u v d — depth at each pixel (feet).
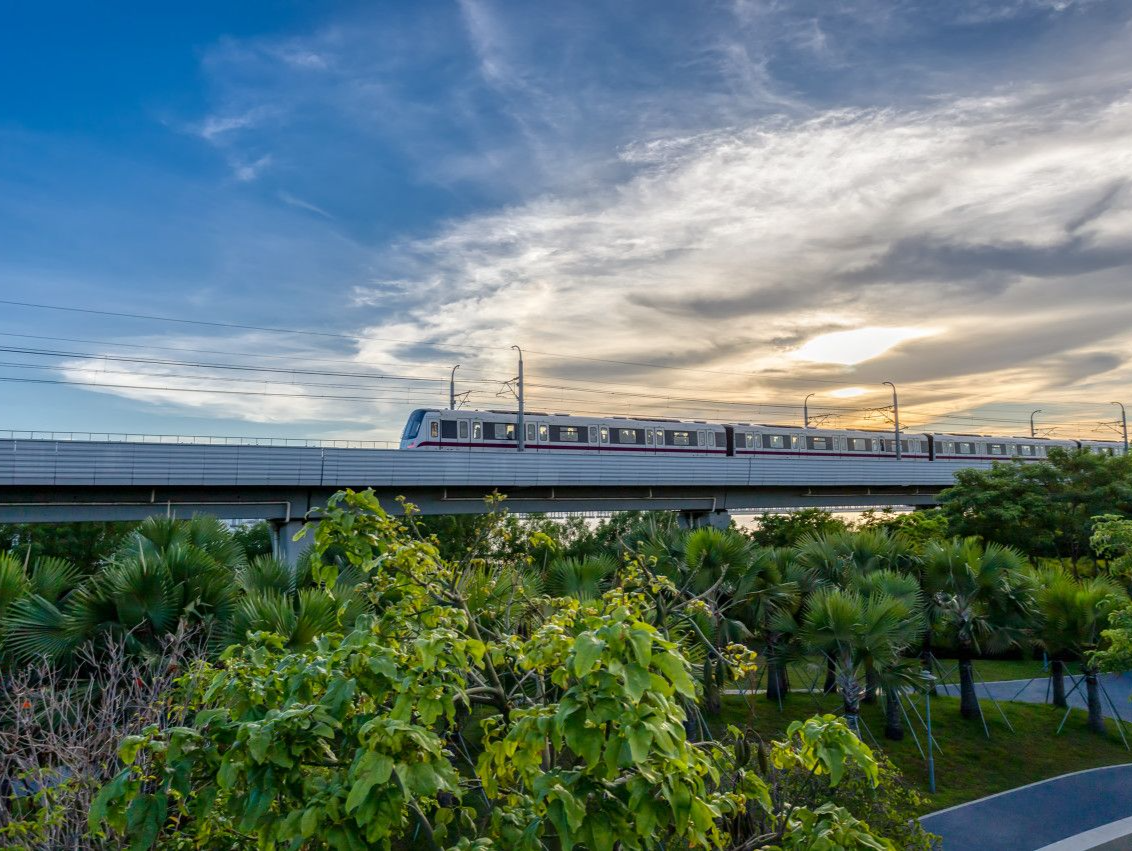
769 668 71.26
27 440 83.20
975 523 119.65
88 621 38.22
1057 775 62.39
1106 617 70.28
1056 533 116.16
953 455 184.96
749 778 15.28
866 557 73.46
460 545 105.91
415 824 17.40
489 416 126.11
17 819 23.12
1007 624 70.38
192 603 39.47
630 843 10.78
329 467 102.27
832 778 13.19
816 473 149.79
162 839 15.97
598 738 10.30
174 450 92.02
